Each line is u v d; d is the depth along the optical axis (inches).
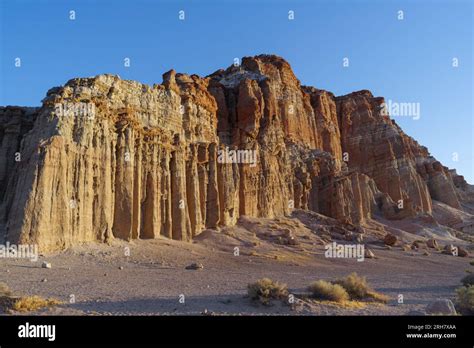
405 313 753.6
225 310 729.0
